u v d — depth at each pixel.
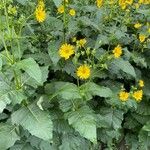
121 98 1.01
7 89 0.87
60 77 1.07
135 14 1.31
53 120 0.95
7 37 0.90
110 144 1.08
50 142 0.93
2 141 0.90
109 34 1.12
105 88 0.96
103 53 1.06
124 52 1.12
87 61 1.06
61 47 0.96
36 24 1.11
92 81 1.06
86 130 0.87
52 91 0.96
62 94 0.89
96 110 1.07
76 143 0.98
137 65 1.18
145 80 1.21
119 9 1.25
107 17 1.20
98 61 1.04
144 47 1.17
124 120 1.15
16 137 0.91
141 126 1.14
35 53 1.04
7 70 0.94
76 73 0.98
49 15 1.12
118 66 1.03
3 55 0.86
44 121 0.86
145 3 1.35
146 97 1.16
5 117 0.97
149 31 1.18
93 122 0.89
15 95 0.86
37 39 1.09
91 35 1.13
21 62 0.82
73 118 0.90
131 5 1.34
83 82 1.06
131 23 1.25
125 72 1.10
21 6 1.14
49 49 1.00
